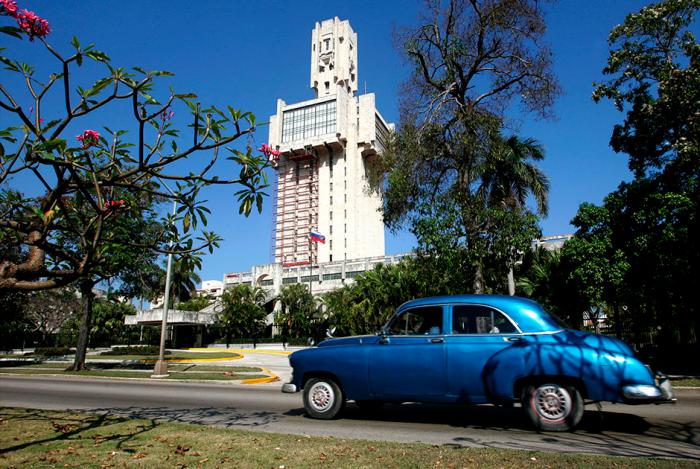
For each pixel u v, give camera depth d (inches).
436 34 745.6
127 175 218.4
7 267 210.8
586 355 242.2
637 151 773.3
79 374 804.0
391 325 295.7
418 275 791.7
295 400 439.2
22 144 197.5
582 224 780.0
